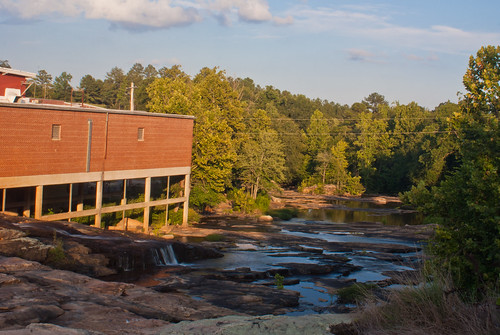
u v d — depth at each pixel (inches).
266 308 791.7
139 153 1608.0
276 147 2866.6
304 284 1071.0
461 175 511.8
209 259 1290.6
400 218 2566.4
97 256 992.9
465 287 447.2
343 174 3892.7
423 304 382.0
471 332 330.6
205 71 4087.1
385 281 1050.7
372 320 378.0
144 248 1108.5
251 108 4997.5
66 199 1672.0
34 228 1022.4
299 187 3900.1
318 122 4507.9
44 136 1259.8
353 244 1631.4
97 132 1428.4
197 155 2239.2
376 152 4284.0
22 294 534.6
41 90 6250.0
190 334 369.4
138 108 4638.3
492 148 511.2
